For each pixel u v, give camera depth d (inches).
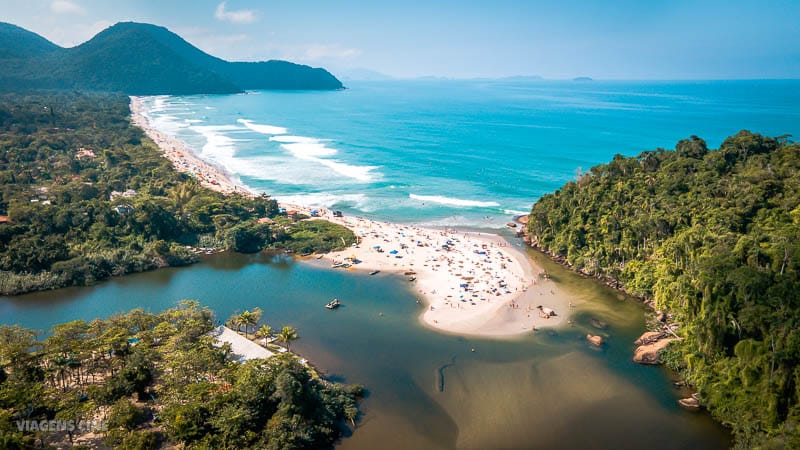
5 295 3688.5
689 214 3905.0
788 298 2456.9
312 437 2237.9
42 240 4170.8
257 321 3294.8
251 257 4611.2
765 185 3865.7
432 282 4069.9
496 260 4559.5
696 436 2377.0
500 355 3024.1
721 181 4170.8
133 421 2186.3
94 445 2108.8
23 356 2437.3
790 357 2207.2
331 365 2910.9
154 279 4087.1
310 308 3629.4
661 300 3400.6
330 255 4635.8
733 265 2743.6
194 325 2908.5
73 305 3595.0
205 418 2204.7
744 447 2193.7
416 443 2303.2
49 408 2188.7
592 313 3555.6
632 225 4045.3
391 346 3122.5
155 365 2610.7
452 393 2667.3
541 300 3757.4
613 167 5049.2
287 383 2308.1
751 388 2341.3
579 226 4475.9
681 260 3469.5
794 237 2896.2
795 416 2118.6
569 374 2844.5
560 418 2493.8
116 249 4343.0
